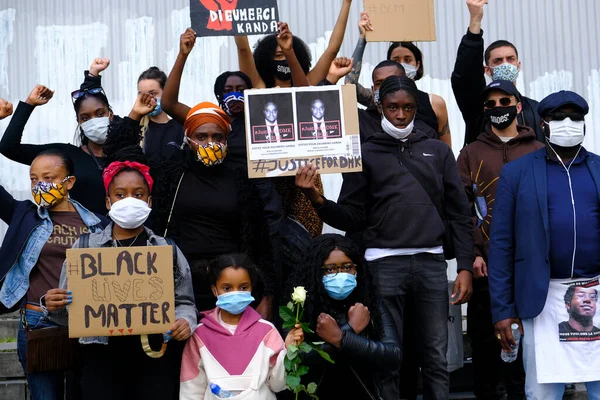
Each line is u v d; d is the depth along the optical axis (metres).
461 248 7.26
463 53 8.32
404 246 7.07
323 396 6.38
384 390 6.89
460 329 8.04
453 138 12.11
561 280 6.57
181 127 8.75
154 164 6.98
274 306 6.87
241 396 6.12
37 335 6.38
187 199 6.79
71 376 6.87
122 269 6.01
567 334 6.53
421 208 7.11
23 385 8.29
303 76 7.53
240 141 7.39
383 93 7.26
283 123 6.85
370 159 7.23
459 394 8.63
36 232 6.56
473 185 7.96
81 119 7.70
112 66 11.78
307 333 6.32
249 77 8.19
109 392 6.11
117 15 11.82
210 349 6.25
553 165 6.67
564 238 6.52
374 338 6.42
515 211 6.72
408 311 7.32
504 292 6.72
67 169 6.68
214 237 6.79
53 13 11.78
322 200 6.95
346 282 6.30
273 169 6.80
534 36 12.38
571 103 6.49
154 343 6.28
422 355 7.15
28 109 7.62
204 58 11.81
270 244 6.87
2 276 6.51
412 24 8.25
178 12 11.86
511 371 7.81
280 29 7.40
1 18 11.73
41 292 6.49
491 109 7.94
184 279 6.32
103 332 5.96
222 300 6.23
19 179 11.57
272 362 6.27
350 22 12.00
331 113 6.89
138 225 6.25
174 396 6.34
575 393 8.19
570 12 12.47
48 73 11.74
